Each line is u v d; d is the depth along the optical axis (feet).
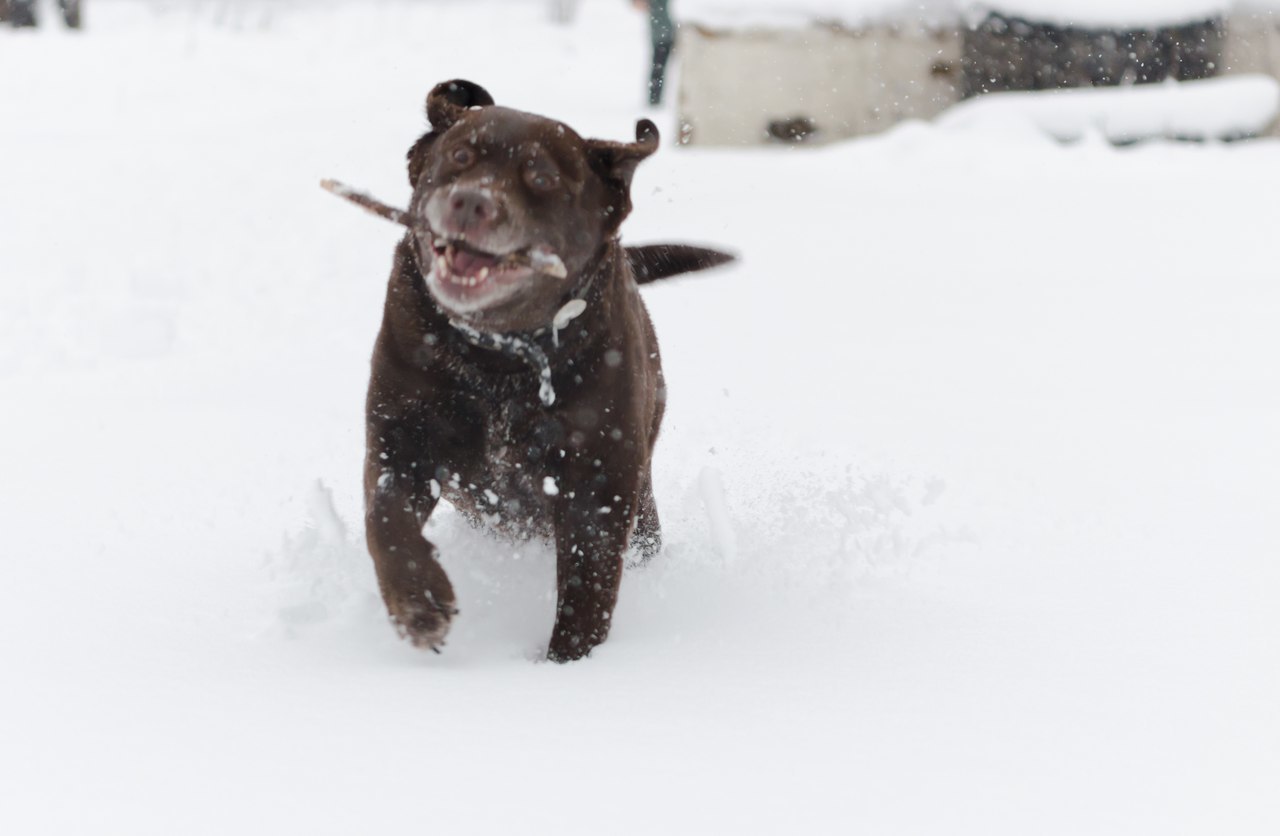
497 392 14.83
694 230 42.22
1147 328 32.19
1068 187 49.60
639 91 73.41
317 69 78.89
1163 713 12.89
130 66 72.49
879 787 11.25
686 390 26.68
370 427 15.15
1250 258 39.50
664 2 65.46
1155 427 24.43
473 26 105.50
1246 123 55.16
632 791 11.02
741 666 14.03
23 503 19.36
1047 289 36.01
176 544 17.74
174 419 23.99
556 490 15.15
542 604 16.52
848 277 37.17
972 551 18.04
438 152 14.47
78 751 11.50
